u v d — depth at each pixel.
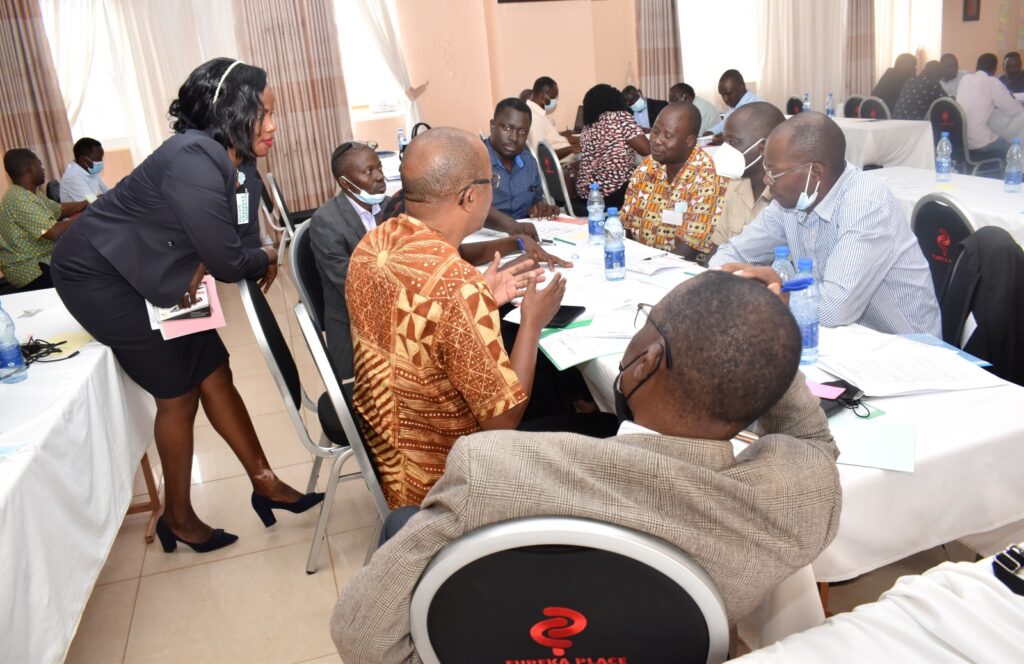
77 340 2.25
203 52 6.61
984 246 1.86
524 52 7.53
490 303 1.44
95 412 2.02
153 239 2.03
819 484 0.80
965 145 5.73
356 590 0.83
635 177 3.21
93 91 6.56
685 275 2.38
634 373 0.84
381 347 1.51
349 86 7.46
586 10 7.63
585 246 2.88
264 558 2.35
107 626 2.09
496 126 3.53
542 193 3.81
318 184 7.21
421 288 1.43
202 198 1.95
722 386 0.77
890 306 2.04
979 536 1.42
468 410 1.54
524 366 1.57
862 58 8.85
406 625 0.83
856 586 1.94
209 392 2.30
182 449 2.28
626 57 8.21
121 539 2.52
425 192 1.52
